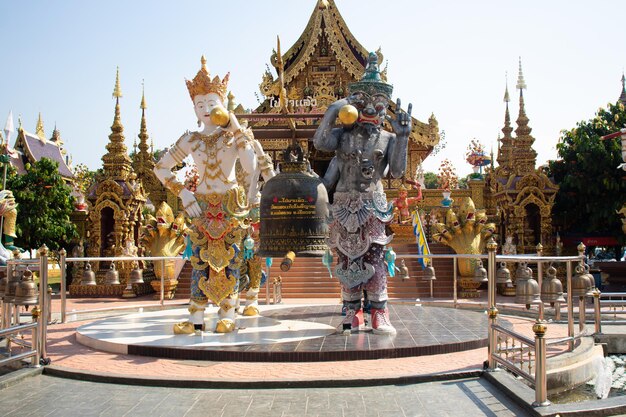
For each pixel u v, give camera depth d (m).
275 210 9.84
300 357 8.77
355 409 6.65
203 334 10.30
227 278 10.54
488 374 7.89
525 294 10.24
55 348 10.08
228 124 10.49
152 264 25.25
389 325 10.38
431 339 9.79
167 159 10.73
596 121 25.48
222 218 10.51
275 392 7.33
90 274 17.98
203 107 10.78
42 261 8.91
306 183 9.90
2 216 17.00
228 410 6.64
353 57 33.16
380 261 10.47
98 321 12.24
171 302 20.81
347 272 10.36
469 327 11.12
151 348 9.25
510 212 24.11
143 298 22.53
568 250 26.11
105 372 8.13
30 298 9.07
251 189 10.76
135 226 25.09
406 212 25.08
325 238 9.98
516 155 24.97
